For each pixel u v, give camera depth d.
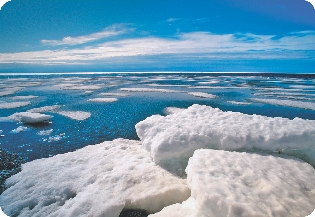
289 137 5.52
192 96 28.02
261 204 3.44
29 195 5.17
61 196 5.10
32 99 25.12
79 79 59.94
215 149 5.83
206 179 3.95
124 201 4.62
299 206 3.50
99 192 4.91
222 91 33.34
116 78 65.00
